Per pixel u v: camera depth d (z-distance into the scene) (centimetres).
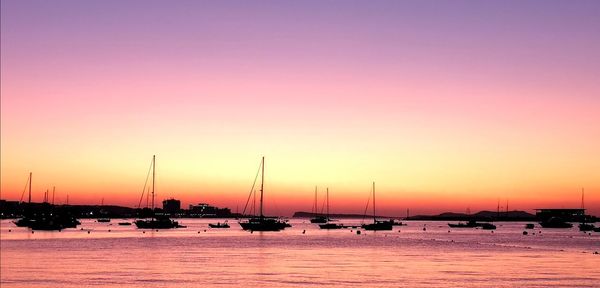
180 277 7012
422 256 10131
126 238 16488
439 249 12106
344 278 6938
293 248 12331
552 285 6406
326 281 6694
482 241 15900
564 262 8950
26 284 6469
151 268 8000
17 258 9600
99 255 10238
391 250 11756
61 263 8712
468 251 11481
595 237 18962
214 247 12538
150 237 17238
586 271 7638
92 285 6388
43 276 7106
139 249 11825
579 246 13400
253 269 7875
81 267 8131
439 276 7119
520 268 8019
